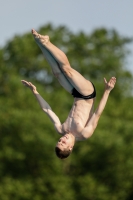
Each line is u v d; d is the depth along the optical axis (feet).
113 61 437.99
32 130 328.49
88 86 134.21
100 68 440.04
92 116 132.77
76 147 337.31
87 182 315.58
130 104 398.01
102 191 315.58
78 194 318.04
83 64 433.48
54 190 314.35
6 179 320.09
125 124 340.18
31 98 353.92
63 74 135.23
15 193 312.50
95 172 330.75
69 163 333.42
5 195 312.50
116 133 335.26
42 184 315.99
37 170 328.08
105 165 330.34
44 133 326.44
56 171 322.14
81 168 334.44
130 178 329.52
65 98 363.56
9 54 442.09
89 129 132.05
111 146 323.98
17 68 437.58
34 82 400.88
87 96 134.31
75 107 134.62
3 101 358.84
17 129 331.36
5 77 415.03
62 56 132.57
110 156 327.88
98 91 378.53
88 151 332.19
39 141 322.96
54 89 438.40
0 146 331.16
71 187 319.68
